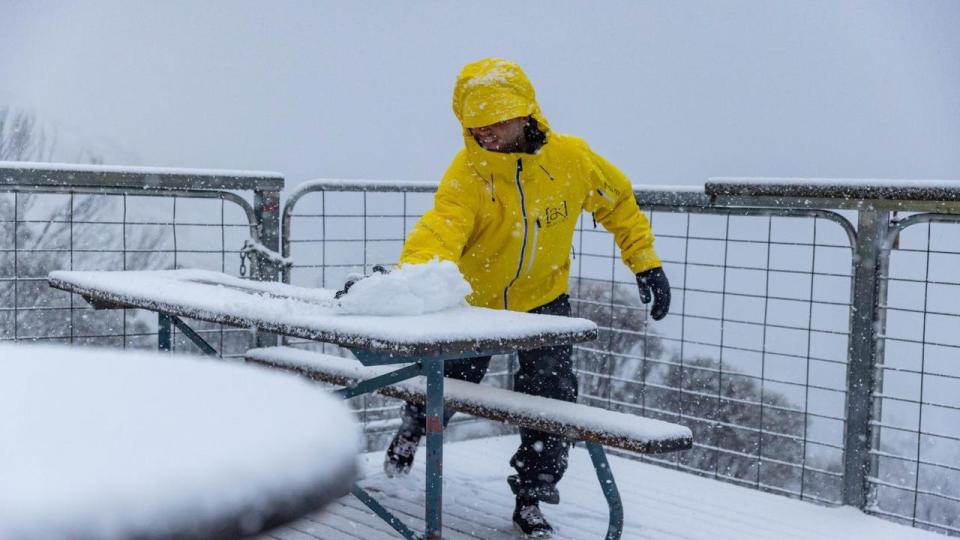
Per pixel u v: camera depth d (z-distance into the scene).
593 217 3.52
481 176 3.12
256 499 0.42
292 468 0.44
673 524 3.42
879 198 3.32
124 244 4.13
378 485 3.83
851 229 3.53
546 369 3.22
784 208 3.70
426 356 2.19
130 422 0.48
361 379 3.27
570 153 3.24
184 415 0.50
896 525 3.42
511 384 4.75
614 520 2.87
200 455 0.43
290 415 0.50
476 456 4.31
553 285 3.36
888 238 3.48
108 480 0.39
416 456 4.27
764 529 3.37
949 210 3.26
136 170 4.07
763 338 3.85
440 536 2.53
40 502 0.37
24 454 0.42
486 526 3.36
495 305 3.32
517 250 3.20
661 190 4.04
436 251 2.95
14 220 3.99
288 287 3.39
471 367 3.48
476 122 2.95
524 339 2.37
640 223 3.48
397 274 2.62
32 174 3.89
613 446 2.54
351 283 2.80
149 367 0.64
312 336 2.41
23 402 0.53
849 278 3.56
